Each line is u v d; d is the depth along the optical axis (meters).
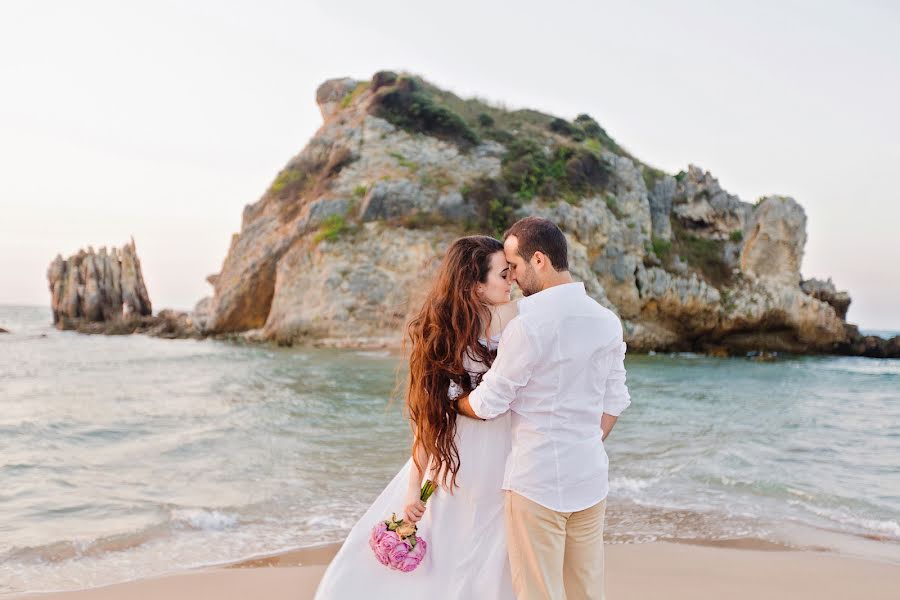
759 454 8.10
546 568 2.35
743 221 35.44
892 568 4.41
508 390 2.31
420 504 2.57
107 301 42.19
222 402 11.58
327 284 27.28
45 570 4.23
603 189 32.72
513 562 2.40
